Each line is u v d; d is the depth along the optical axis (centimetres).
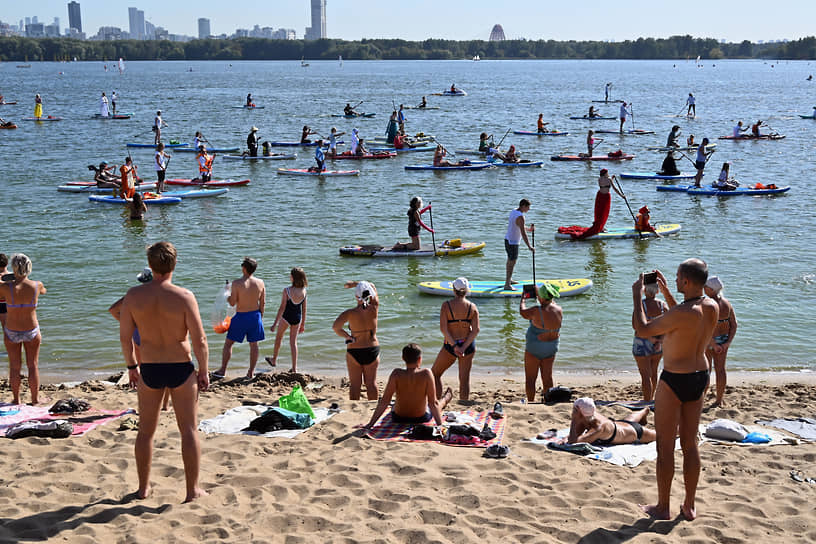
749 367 1198
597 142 4472
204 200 2636
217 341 1291
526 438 798
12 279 916
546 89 10794
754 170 3369
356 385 969
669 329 594
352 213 2423
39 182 2950
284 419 816
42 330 1328
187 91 10012
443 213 2439
